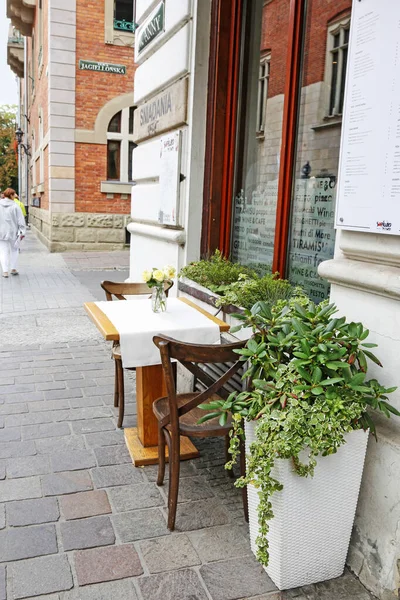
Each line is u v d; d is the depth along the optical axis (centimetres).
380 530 235
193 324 333
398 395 233
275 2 422
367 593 238
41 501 294
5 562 245
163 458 311
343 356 231
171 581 238
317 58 375
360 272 246
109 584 235
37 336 635
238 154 482
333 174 361
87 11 1462
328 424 212
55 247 1522
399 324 231
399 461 225
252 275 421
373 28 233
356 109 245
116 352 381
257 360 241
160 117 572
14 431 379
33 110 2425
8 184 5234
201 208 509
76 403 434
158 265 596
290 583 236
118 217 1569
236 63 468
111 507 292
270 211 434
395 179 224
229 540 268
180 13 495
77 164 1514
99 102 1510
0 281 1013
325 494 231
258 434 219
